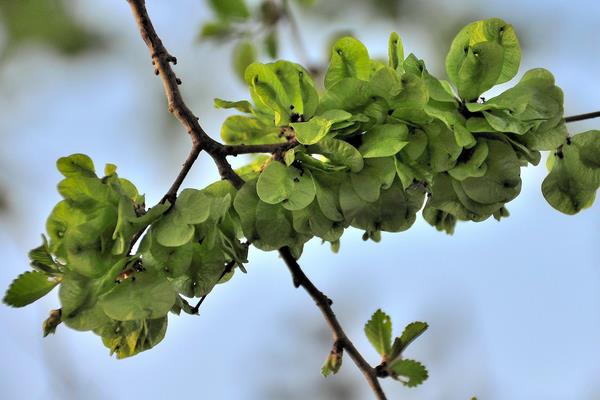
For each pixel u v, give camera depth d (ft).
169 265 2.60
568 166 2.68
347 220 2.62
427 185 2.64
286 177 2.62
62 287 2.58
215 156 2.67
